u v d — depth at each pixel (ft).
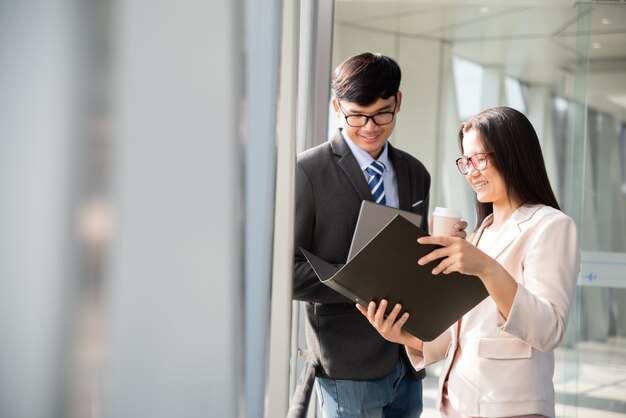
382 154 8.27
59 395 0.57
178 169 0.78
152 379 0.74
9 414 0.56
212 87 0.86
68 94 0.57
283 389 4.51
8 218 0.56
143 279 0.71
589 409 14.25
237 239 0.94
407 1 13.61
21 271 0.56
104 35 0.61
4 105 0.56
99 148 0.60
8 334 0.56
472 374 5.99
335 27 13.38
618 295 14.28
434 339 6.37
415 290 5.97
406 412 8.30
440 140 13.84
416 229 5.57
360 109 7.87
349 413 7.80
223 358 0.93
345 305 7.87
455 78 13.84
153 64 0.72
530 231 6.12
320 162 7.94
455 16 13.74
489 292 5.65
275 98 2.06
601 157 14.12
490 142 6.42
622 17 13.83
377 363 7.80
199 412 0.86
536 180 6.40
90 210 0.59
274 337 4.41
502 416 5.80
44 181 0.56
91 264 0.59
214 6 0.85
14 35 0.56
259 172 1.88
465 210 13.89
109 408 0.65
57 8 0.57
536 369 5.89
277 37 2.08
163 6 0.73
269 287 1.97
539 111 13.98
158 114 0.73
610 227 14.24
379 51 13.57
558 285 5.83
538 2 13.82
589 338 14.35
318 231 7.87
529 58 13.91
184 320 0.81
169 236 0.77
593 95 13.98
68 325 0.57
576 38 13.89
